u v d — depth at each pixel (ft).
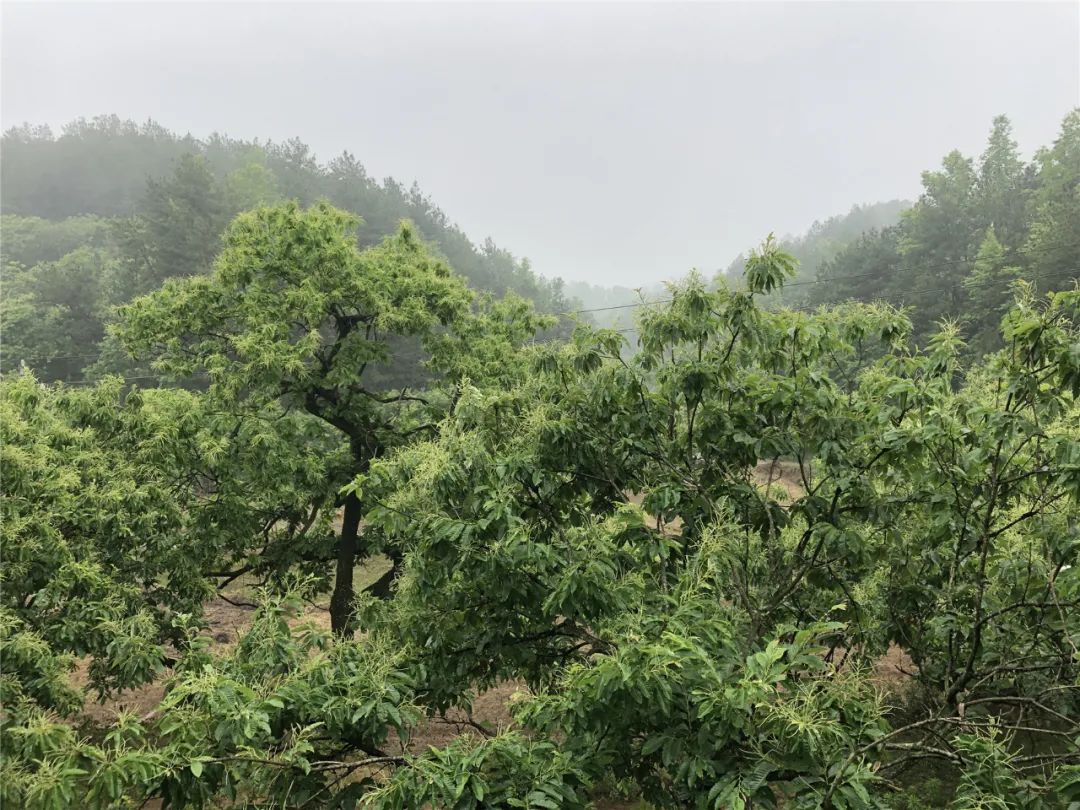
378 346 34.12
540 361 16.40
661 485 13.42
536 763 9.09
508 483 13.73
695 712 8.86
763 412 14.33
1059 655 13.01
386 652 11.88
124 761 8.44
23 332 117.80
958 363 13.55
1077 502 11.23
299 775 9.93
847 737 8.19
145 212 142.10
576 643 14.93
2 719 13.21
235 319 33.86
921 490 13.41
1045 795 11.17
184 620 12.07
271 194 170.60
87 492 19.76
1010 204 134.10
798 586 15.74
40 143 329.93
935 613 14.98
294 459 30.07
